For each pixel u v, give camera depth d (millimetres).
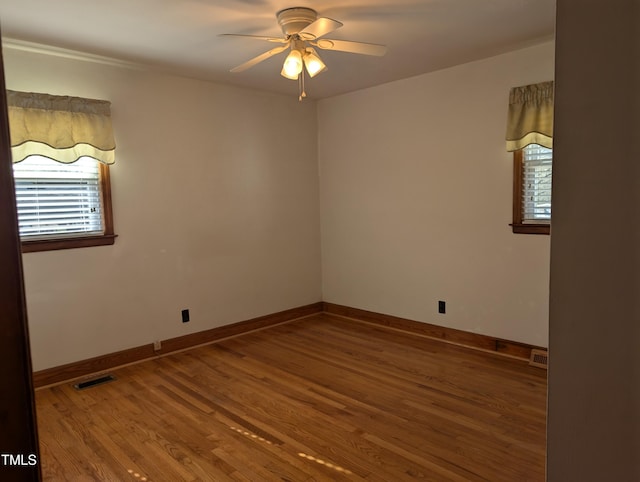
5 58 3139
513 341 3836
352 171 4969
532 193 3646
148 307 3957
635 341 725
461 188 4066
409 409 2943
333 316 5289
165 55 3477
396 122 4500
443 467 2312
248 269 4684
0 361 613
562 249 781
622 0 699
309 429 2719
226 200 4465
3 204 607
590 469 784
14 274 621
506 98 3695
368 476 2248
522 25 3049
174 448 2537
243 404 3064
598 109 730
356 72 4113
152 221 3947
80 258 3549
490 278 3938
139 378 3541
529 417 2811
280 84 4426
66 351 3502
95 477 2291
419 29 3086
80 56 3447
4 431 625
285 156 4965
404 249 4559
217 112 4352
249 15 2768
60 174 3441
